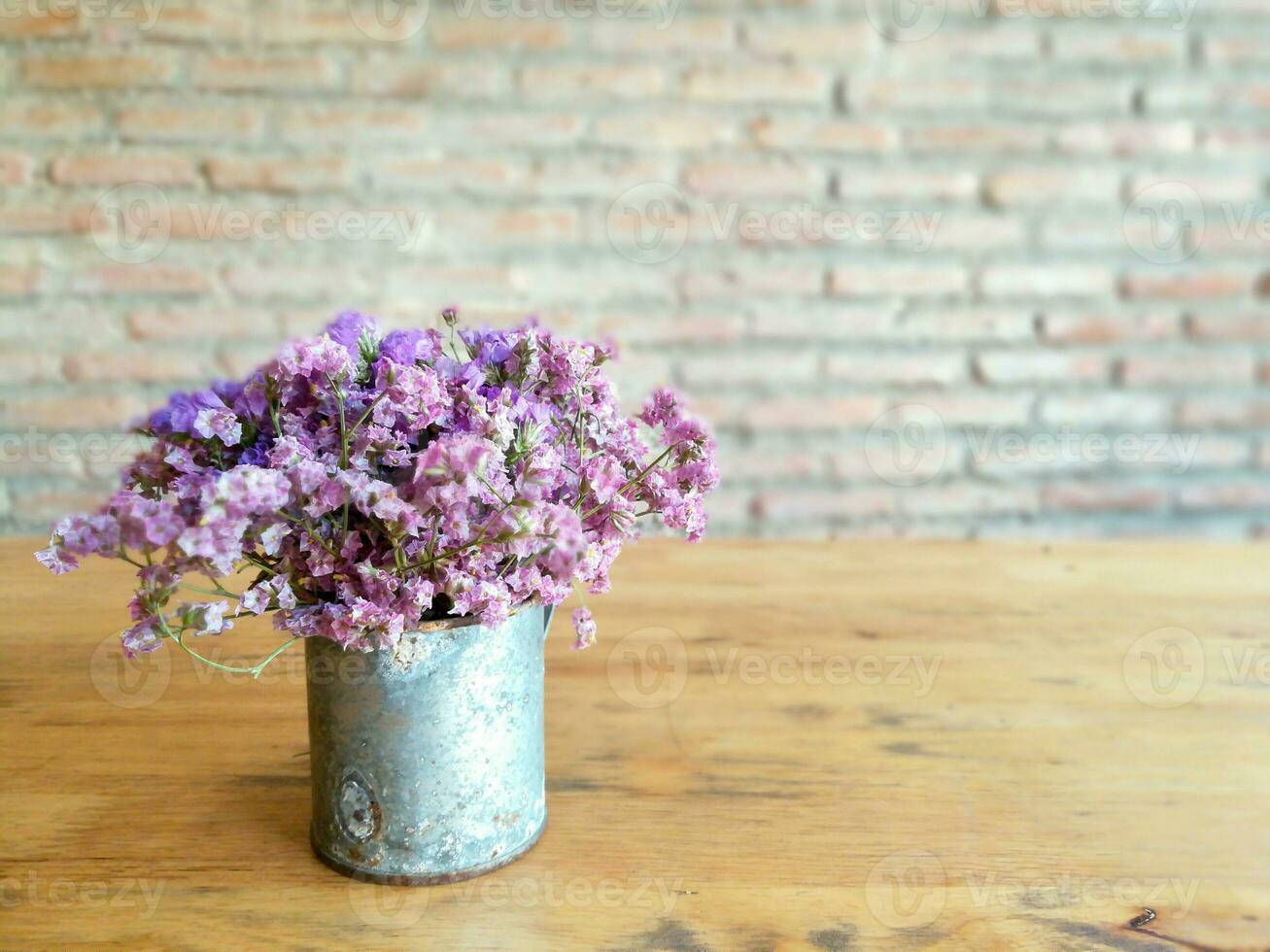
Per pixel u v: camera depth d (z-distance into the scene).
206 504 0.37
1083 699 0.65
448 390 0.44
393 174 1.35
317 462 0.41
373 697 0.43
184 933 0.42
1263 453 1.43
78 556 0.39
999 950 0.41
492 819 0.46
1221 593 0.84
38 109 1.31
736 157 1.38
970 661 0.71
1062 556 0.93
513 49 1.34
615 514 0.46
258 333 1.36
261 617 0.76
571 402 0.47
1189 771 0.56
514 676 0.46
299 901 0.44
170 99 1.32
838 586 0.85
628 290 1.39
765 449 1.42
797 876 0.46
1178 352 1.42
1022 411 1.43
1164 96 1.38
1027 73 1.38
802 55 1.36
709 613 0.79
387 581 0.41
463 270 1.37
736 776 0.55
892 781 0.55
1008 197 1.39
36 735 0.59
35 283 1.33
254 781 0.54
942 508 1.44
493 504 0.42
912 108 1.38
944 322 1.41
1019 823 0.51
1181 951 0.42
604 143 1.36
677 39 1.35
